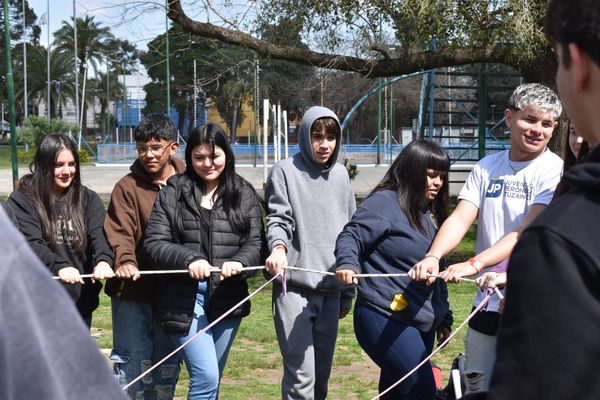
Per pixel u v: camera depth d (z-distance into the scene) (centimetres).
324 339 470
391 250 411
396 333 407
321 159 461
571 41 147
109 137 7700
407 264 411
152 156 453
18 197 442
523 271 140
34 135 4775
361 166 4584
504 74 1983
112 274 436
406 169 413
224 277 427
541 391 135
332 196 467
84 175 3738
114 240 448
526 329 138
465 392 395
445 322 468
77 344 110
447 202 426
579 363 133
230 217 438
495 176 397
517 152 390
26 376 105
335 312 470
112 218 454
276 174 464
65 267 436
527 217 375
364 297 414
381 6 1352
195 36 1475
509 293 143
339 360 696
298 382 457
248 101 5450
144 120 459
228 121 6147
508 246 363
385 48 1547
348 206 477
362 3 1380
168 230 438
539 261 139
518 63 1360
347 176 478
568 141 293
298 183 461
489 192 396
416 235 411
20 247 108
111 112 8975
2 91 7931
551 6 154
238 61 1733
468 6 1239
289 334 456
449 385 436
